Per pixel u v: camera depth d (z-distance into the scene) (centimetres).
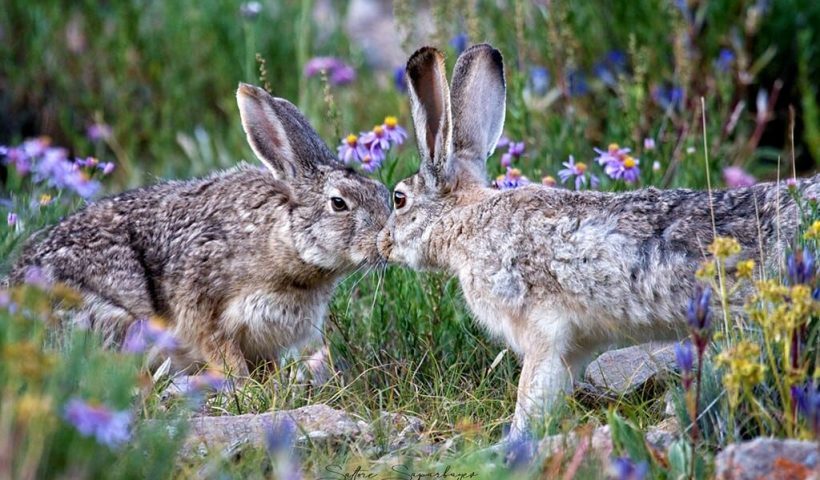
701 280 820
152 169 1596
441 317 1074
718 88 1491
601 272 888
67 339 863
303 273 1133
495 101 1050
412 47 1645
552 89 1514
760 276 835
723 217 865
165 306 1143
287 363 1073
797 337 757
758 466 694
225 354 1133
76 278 1109
